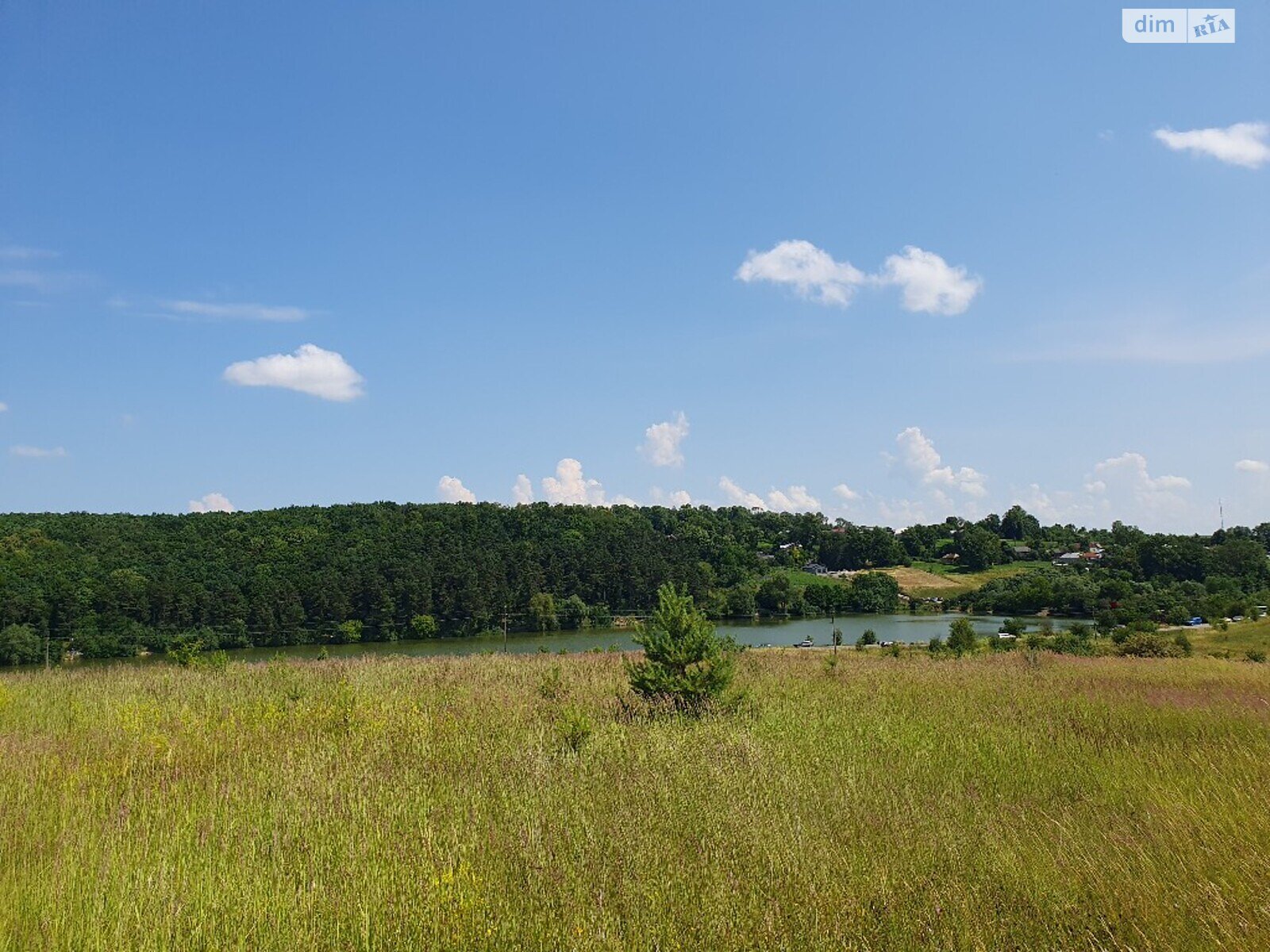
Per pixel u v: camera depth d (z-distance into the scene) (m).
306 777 8.38
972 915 4.94
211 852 6.25
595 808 7.34
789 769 8.92
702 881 5.55
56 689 16.66
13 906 5.20
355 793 7.91
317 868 5.87
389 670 20.58
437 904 5.11
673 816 7.14
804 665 24.50
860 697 15.51
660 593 14.00
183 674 19.81
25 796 7.79
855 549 149.00
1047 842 6.36
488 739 10.80
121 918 5.01
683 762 9.16
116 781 8.47
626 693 15.41
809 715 13.13
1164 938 4.51
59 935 4.86
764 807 7.35
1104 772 8.84
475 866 5.94
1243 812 6.40
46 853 6.32
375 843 6.39
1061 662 26.95
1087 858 5.76
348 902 5.26
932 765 9.41
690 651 13.38
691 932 4.82
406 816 7.12
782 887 5.39
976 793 8.15
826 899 5.14
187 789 8.30
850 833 6.65
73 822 7.03
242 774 8.85
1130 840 6.13
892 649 39.00
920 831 6.68
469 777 8.71
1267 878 5.05
